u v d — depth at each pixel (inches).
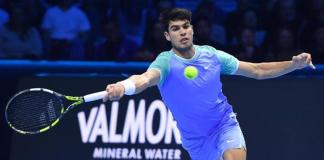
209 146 473.1
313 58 797.2
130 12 1021.8
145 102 677.3
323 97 656.4
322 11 879.7
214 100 455.8
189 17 445.4
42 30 920.9
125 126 679.1
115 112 681.6
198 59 448.1
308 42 836.6
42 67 725.3
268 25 892.0
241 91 668.1
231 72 468.4
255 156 660.7
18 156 696.4
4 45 859.4
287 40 797.9
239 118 665.6
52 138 690.8
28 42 865.5
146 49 821.2
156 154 671.1
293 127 657.6
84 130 685.3
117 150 678.5
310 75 701.9
